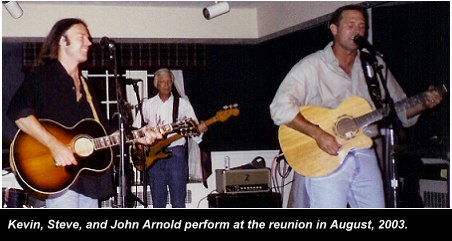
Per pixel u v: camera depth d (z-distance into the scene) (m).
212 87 6.34
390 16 4.84
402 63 4.78
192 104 6.27
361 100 4.30
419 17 4.64
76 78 3.98
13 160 3.87
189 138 6.07
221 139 6.33
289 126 4.35
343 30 4.41
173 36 5.96
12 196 4.24
